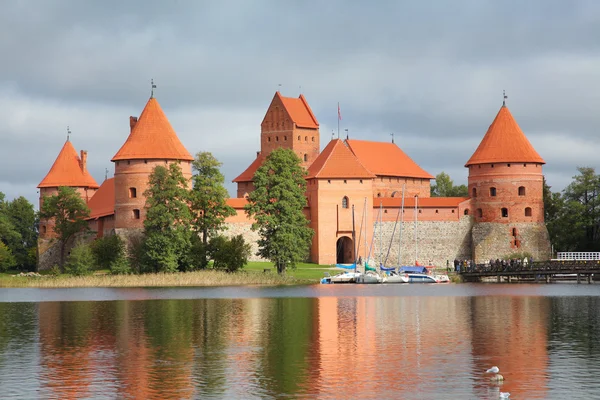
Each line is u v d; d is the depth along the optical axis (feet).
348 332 215.92
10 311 268.82
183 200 420.77
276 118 569.64
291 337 208.54
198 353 187.62
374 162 535.60
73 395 152.56
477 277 414.21
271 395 151.74
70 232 471.21
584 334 209.46
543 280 409.08
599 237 507.71
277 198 410.11
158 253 401.49
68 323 236.02
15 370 171.01
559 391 152.87
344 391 153.69
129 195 439.63
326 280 394.32
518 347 191.62
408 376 163.84
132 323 235.61
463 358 179.93
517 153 475.72
